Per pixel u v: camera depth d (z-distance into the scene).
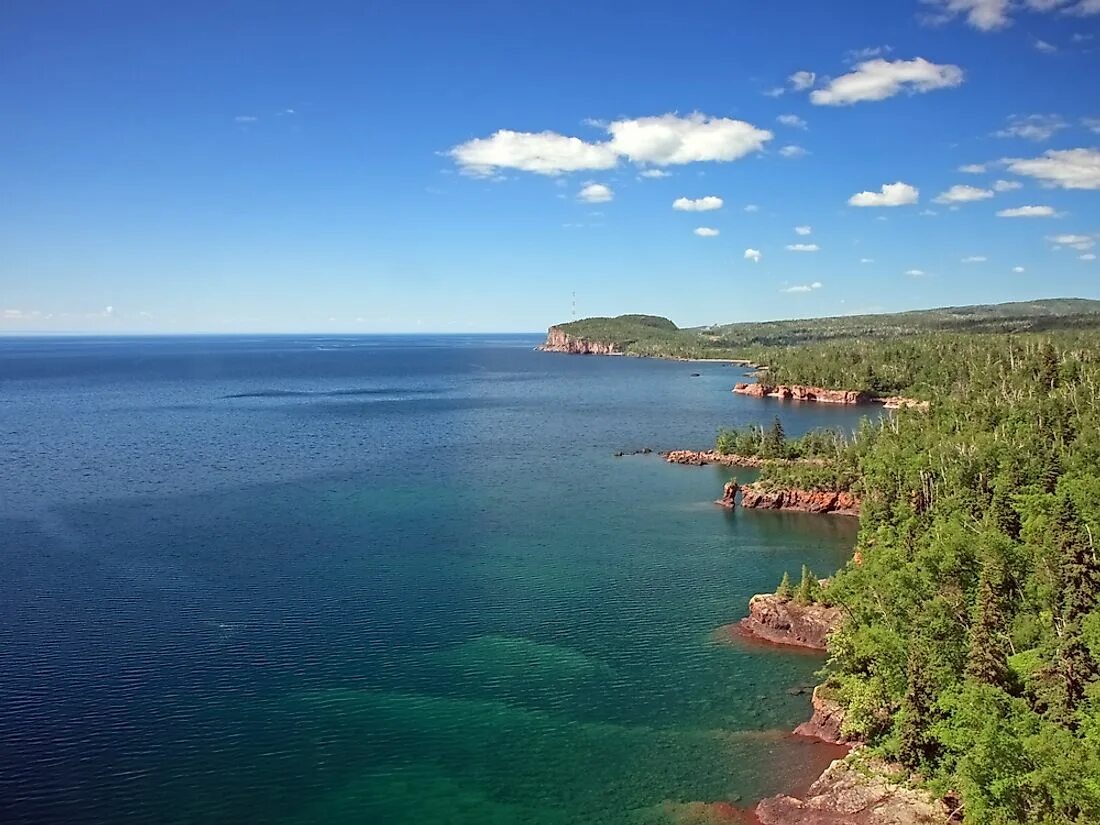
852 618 78.06
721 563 123.44
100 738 73.75
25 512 152.62
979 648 63.56
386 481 185.00
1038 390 191.25
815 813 61.09
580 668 87.25
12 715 77.44
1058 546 81.38
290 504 161.50
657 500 167.00
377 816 63.72
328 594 109.06
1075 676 61.66
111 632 96.19
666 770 69.06
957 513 104.12
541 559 125.25
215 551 128.25
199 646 92.25
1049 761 51.06
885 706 68.06
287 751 72.00
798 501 159.00
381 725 76.00
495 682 84.06
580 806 64.69
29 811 64.06
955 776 57.84
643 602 106.62
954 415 174.38
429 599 107.38
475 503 163.62
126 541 133.62
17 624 98.25
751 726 75.81
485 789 66.94
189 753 71.62
